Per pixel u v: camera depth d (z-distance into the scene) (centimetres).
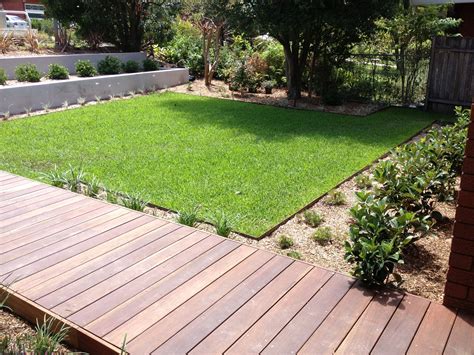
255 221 421
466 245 259
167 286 290
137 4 1368
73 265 314
